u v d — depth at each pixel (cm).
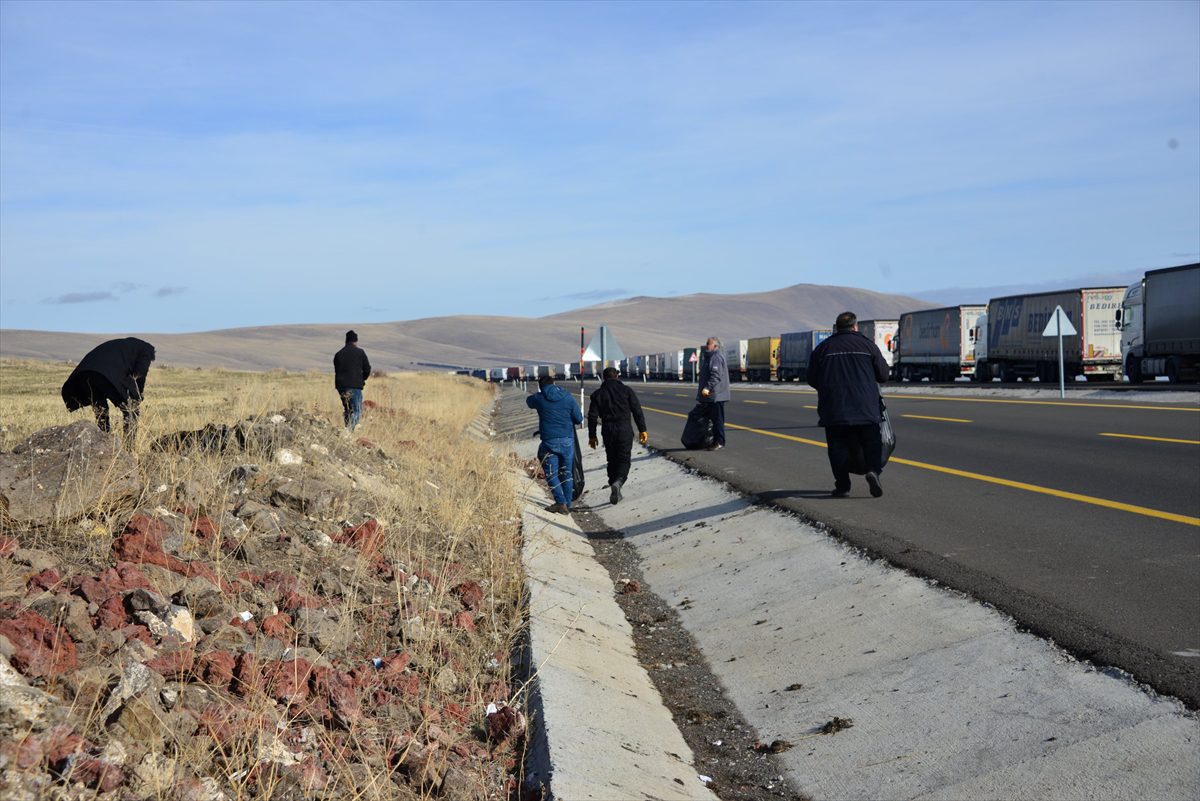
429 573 761
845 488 1230
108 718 383
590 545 1248
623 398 1518
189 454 848
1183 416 2083
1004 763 489
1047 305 4322
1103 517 1013
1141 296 3738
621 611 907
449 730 509
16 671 384
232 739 396
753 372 8031
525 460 2033
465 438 2233
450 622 682
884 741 552
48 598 445
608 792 466
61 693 388
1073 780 457
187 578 547
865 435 1179
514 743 520
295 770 400
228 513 701
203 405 1862
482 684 600
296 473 873
